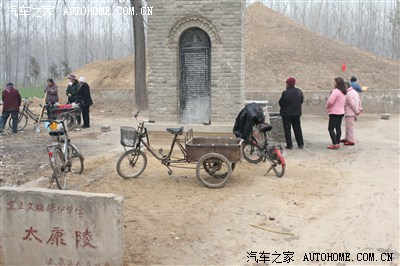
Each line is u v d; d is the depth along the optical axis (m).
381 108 20.22
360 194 7.67
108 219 4.52
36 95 36.25
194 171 9.24
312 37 29.92
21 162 10.84
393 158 10.67
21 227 4.74
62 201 4.61
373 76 25.06
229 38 10.45
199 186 8.12
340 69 25.58
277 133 12.91
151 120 11.15
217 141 8.72
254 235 5.87
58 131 8.29
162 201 7.27
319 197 7.48
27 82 59.81
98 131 15.59
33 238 4.72
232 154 7.98
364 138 13.78
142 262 5.09
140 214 6.65
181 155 10.38
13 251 4.79
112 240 4.54
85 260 4.63
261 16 33.50
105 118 19.45
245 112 9.10
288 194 7.63
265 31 31.05
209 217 6.52
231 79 10.55
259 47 28.14
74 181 8.50
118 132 15.32
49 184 8.30
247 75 24.53
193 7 10.53
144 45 21.25
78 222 4.59
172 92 10.96
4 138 14.25
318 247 5.51
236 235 5.86
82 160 8.95
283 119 11.82
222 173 8.80
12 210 4.74
